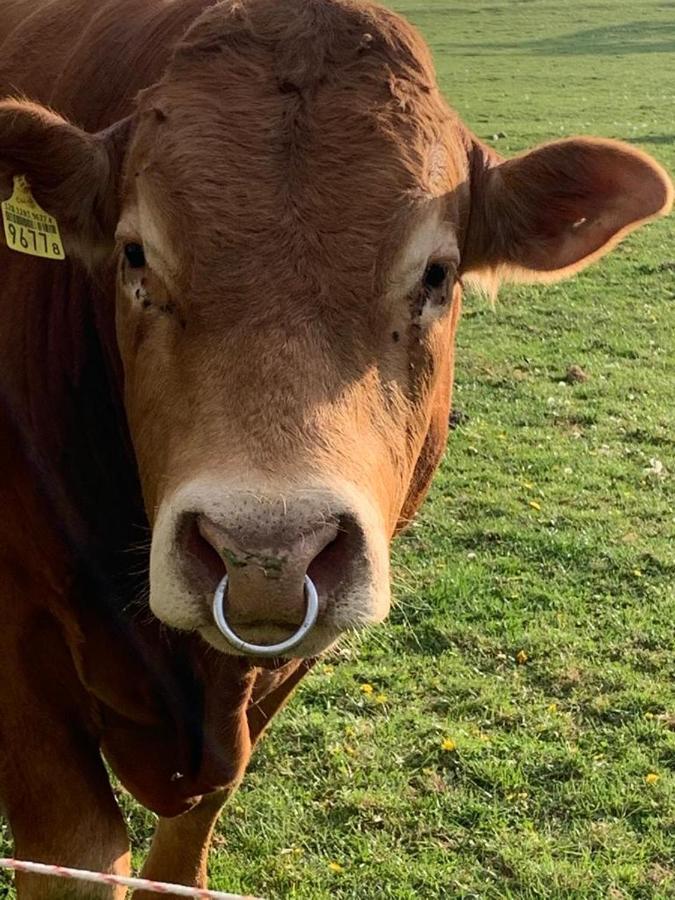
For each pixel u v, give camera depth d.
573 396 3.20
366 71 0.94
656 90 9.70
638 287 4.40
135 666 1.11
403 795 1.57
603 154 1.03
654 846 1.50
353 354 0.84
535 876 1.44
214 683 1.11
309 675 1.82
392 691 1.80
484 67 11.59
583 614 2.03
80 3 1.31
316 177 0.88
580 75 10.86
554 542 2.27
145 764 1.19
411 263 0.89
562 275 1.13
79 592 1.09
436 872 1.44
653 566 2.21
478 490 2.53
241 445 0.77
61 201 1.02
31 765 1.10
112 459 1.12
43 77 1.25
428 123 0.94
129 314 0.92
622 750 1.67
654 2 18.62
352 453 0.79
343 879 1.43
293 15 0.97
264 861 1.46
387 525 0.88
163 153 0.89
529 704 1.77
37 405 1.11
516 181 1.07
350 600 0.77
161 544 0.77
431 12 17.58
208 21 0.98
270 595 0.73
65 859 1.08
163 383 0.86
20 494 1.09
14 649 1.11
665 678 1.86
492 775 1.60
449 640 1.93
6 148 0.98
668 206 1.05
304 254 0.85
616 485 2.59
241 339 0.82
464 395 3.17
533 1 18.98
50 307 1.12
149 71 1.10
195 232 0.86
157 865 1.35
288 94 0.91
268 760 1.64
